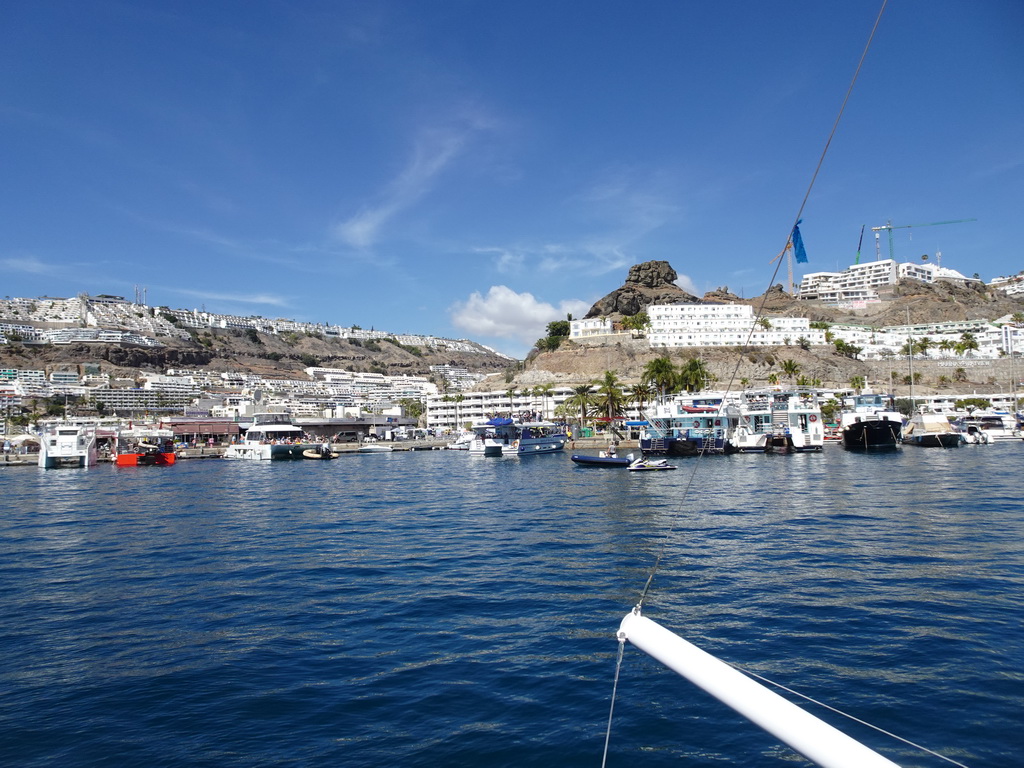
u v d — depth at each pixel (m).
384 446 147.75
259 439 143.25
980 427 128.38
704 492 49.25
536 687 14.69
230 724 13.23
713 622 18.56
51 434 103.94
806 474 61.44
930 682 14.35
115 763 11.82
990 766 11.12
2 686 15.30
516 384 191.38
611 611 19.95
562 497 49.91
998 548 27.02
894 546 27.88
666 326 199.00
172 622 19.92
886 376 187.12
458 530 35.66
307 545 32.03
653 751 11.91
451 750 12.08
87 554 30.62
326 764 11.68
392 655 16.84
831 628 17.84
